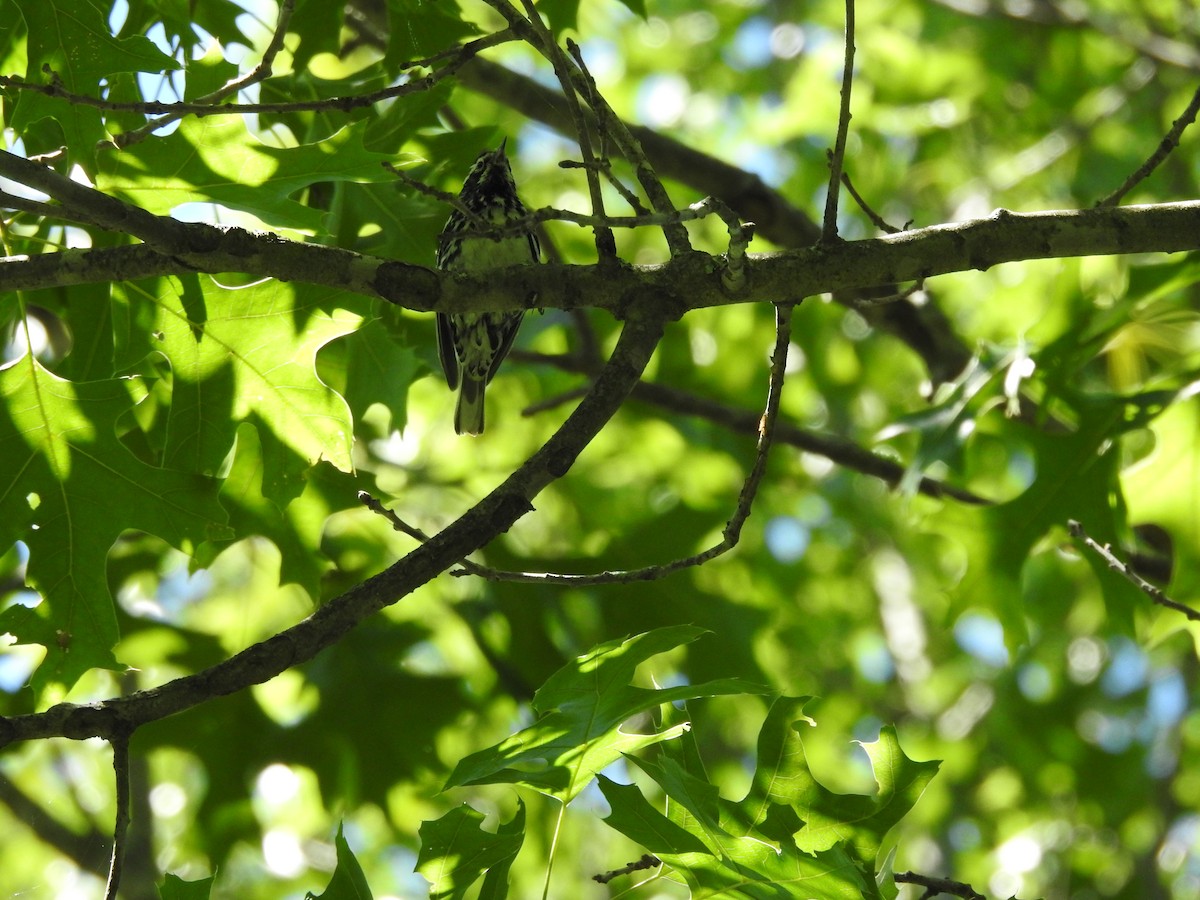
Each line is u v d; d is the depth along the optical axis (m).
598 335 10.92
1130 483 6.49
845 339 13.95
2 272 3.99
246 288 4.76
